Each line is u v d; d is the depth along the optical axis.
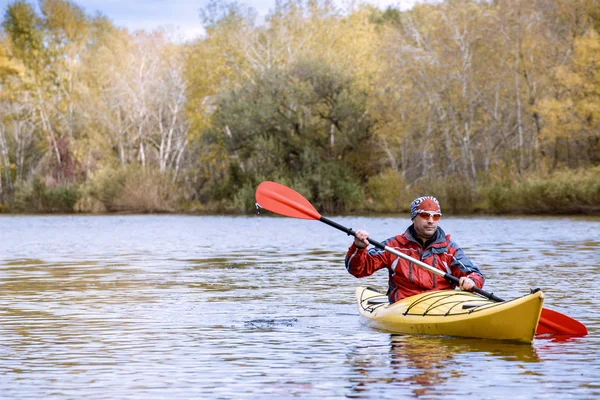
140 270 18.84
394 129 55.72
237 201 57.28
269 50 64.88
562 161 53.47
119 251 25.05
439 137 58.28
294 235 33.66
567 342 9.66
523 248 24.47
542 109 49.31
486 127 55.91
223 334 10.34
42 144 73.75
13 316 11.84
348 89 56.72
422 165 61.38
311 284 16.00
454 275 10.85
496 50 52.56
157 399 7.10
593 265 19.11
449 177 54.12
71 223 46.84
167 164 72.00
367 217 50.34
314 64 56.62
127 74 69.31
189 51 67.25
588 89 48.31
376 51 60.75
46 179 68.69
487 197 51.00
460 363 8.51
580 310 12.09
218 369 8.27
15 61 72.19
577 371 8.10
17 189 68.06
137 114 69.19
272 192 12.05
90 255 23.47
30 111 73.06
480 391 7.34
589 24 52.78
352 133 56.28
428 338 9.94
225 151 61.66
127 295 14.28
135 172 64.44
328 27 64.56
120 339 9.98
